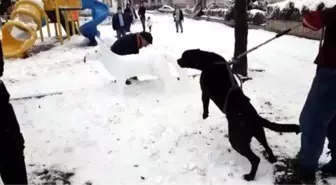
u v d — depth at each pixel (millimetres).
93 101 5984
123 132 4688
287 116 4984
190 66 3908
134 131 4691
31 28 11398
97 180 3609
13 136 2746
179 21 17984
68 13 15047
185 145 4230
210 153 3998
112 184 3521
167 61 6172
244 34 6668
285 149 4023
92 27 12727
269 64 8711
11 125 2730
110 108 5570
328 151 3826
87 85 7141
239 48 6750
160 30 19750
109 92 6434
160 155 4043
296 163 3721
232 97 3432
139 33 6938
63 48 12602
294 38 13977
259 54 10281
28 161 4055
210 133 4500
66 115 5434
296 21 14891
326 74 3000
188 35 16438
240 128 3344
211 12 28453
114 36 16156
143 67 6059
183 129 4648
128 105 5664
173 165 3812
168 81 6102
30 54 11656
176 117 5062
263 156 3891
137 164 3877
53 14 14203
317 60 3154
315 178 3447
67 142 4496
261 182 3426
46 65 9734
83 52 11523
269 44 12430
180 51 11055
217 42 13391
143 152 4133
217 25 22594
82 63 9594
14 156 2775
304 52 10523
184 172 3674
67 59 10422
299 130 3367
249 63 8859
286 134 4391
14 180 2830
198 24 24000
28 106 5977
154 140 4410
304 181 3400
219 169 3684
